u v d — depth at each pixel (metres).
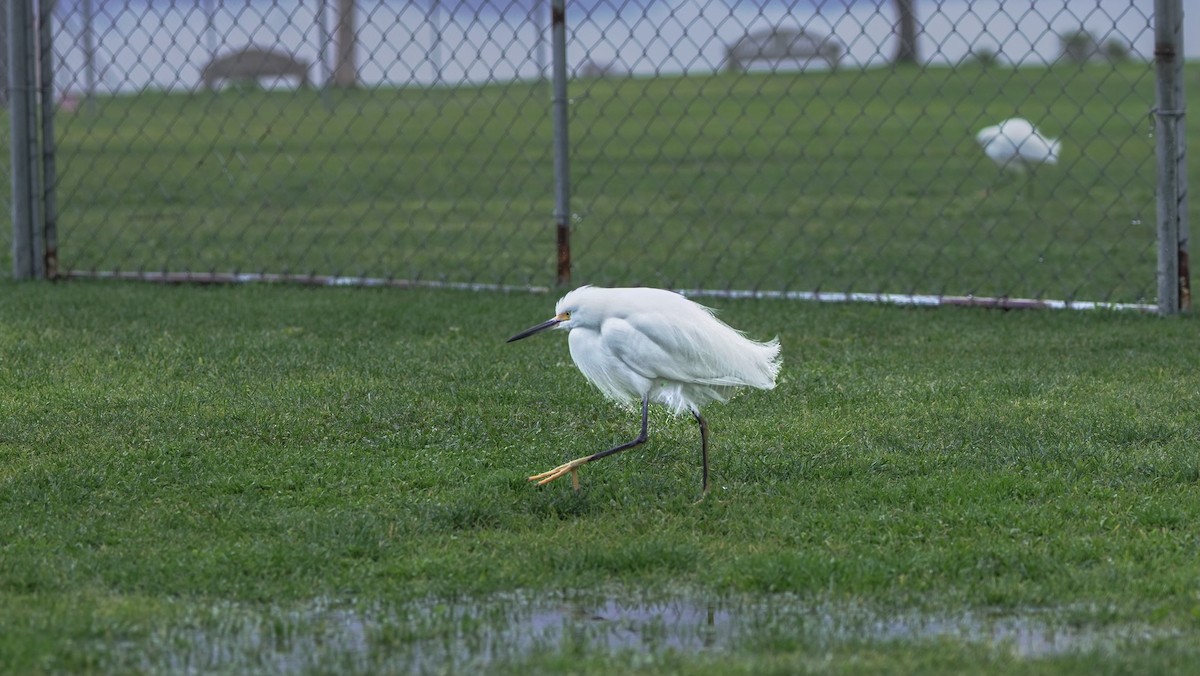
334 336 12.39
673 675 5.82
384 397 10.12
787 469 8.72
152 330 12.42
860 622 6.50
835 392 10.45
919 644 6.16
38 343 11.77
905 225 21.56
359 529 7.55
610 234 20.56
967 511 7.86
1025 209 23.77
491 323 12.95
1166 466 8.58
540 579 7.00
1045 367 11.19
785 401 10.27
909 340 12.34
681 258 17.98
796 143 34.75
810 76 52.84
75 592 6.73
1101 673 5.78
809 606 6.74
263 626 6.45
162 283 15.32
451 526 7.75
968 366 11.24
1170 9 12.56
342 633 6.41
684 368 8.27
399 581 6.97
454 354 11.59
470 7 27.59
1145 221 22.23
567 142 14.66
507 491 8.32
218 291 14.77
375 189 26.17
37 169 15.28
